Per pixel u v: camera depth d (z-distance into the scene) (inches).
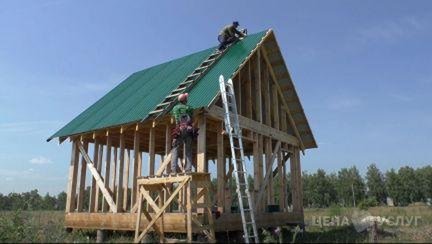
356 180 2463.1
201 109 410.3
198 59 572.1
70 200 526.6
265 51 586.2
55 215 784.9
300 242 415.5
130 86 611.8
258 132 524.4
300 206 604.7
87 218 493.4
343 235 461.7
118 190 484.1
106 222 469.7
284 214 544.4
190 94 450.6
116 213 464.4
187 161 379.6
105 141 550.3
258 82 550.0
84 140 553.0
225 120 417.7
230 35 576.1
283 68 594.2
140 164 477.7
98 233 472.1
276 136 574.2
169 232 401.7
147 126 468.4
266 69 587.8
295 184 615.5
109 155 508.7
